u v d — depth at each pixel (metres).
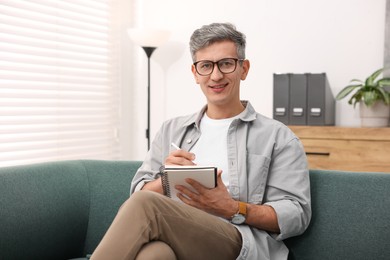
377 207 1.83
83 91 3.67
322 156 3.04
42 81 3.32
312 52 3.52
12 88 3.10
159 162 2.19
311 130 3.06
